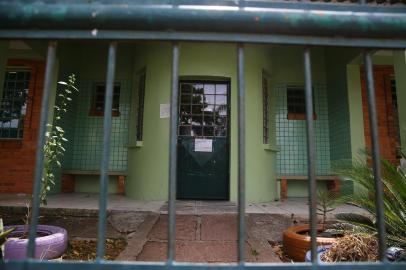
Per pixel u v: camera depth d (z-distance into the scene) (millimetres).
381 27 853
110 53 868
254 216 4035
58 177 6094
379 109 6086
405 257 2121
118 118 6676
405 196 2357
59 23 821
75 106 6648
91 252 3027
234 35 857
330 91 6699
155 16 826
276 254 3020
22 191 5656
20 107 6043
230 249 2984
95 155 6594
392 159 5879
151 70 5695
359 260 2297
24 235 2852
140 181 5520
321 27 847
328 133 6727
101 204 852
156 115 5480
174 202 869
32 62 6000
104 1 837
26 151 5766
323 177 6113
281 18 840
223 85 5770
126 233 3543
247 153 5410
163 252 2895
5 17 810
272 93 6316
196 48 5531
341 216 2711
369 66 910
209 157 5531
